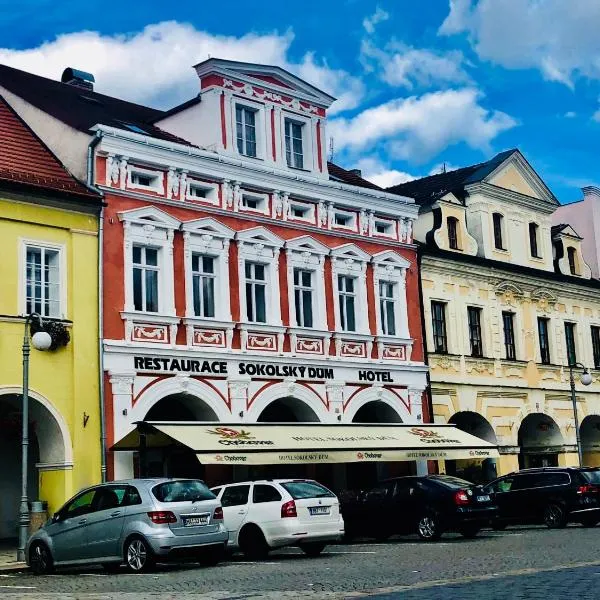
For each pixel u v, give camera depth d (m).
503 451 41.31
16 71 35.56
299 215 35.00
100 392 28.30
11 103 32.88
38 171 28.80
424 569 18.23
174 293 30.50
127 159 29.94
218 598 14.46
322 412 34.09
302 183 34.66
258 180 33.31
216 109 32.94
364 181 40.03
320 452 29.48
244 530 23.52
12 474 30.59
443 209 41.03
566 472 31.09
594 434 47.72
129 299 29.41
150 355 29.53
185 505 20.42
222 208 32.22
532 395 43.41
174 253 30.75
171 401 31.89
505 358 42.41
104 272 29.03
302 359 33.59
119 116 35.19
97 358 28.47
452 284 40.47
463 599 13.23
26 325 24.78
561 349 45.69
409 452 32.12
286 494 23.33
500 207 43.81
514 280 43.56
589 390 46.84
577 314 47.41
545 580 15.24
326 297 34.97
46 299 28.11
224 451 26.89
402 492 27.91
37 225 27.91
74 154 30.08
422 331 38.38
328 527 23.55
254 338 32.44
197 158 31.58
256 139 34.28
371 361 35.97
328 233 35.41
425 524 27.19
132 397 29.00
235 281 32.22
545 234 46.34
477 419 41.09
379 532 28.17
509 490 31.83
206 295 31.67
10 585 19.16
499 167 43.84
